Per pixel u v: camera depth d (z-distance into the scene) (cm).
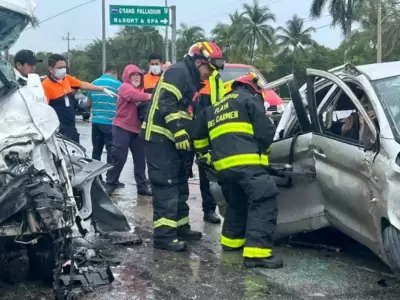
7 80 462
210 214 700
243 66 1348
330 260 547
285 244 606
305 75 545
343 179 499
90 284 473
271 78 6681
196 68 576
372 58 4800
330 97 567
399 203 424
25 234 420
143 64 4953
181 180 616
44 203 404
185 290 470
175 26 2472
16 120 443
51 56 760
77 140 797
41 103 459
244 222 576
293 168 559
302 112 553
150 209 764
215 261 548
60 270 445
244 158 526
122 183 923
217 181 586
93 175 533
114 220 596
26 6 466
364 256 557
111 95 835
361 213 481
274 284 483
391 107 471
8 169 415
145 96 790
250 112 526
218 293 464
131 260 550
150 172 582
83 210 533
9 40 488
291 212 570
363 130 477
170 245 580
